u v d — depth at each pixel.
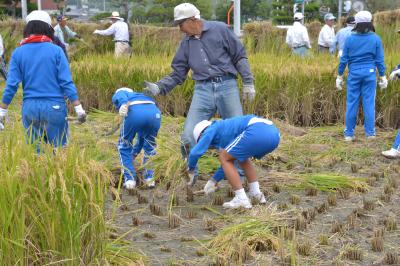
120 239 4.55
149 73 10.57
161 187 6.20
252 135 5.09
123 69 10.65
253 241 4.51
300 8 34.47
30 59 5.45
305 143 8.15
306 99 9.71
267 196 5.81
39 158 3.66
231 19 38.56
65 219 3.55
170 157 6.09
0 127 5.18
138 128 5.87
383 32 15.39
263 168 6.99
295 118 9.83
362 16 8.19
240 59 5.92
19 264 3.48
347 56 8.36
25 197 3.51
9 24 18.52
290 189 6.09
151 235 4.75
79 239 3.62
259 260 4.27
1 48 12.48
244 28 16.28
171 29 15.97
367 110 8.40
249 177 5.57
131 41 15.15
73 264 3.60
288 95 9.73
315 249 4.47
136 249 4.47
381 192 6.01
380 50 8.23
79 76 10.74
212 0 39.47
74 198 3.59
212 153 7.29
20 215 3.49
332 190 5.99
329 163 7.20
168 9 34.50
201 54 5.86
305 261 4.25
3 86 12.85
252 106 9.76
